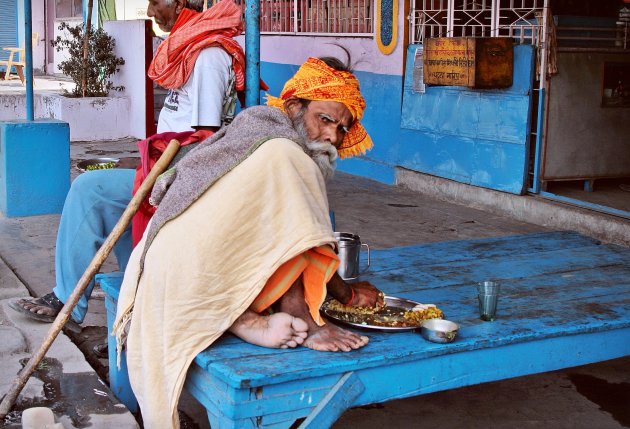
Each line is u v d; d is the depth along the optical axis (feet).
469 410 12.17
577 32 24.04
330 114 9.22
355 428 11.52
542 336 9.69
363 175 30.50
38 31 68.64
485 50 22.97
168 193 9.36
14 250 19.58
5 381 11.68
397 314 10.16
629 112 24.61
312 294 9.00
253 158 8.90
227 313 8.86
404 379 8.95
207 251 8.78
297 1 33.73
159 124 13.37
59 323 10.38
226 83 12.66
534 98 23.41
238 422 8.21
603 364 14.07
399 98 28.35
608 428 11.64
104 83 41.11
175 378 8.79
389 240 21.45
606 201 23.30
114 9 56.54
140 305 9.25
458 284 11.91
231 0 12.96
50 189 23.25
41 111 42.45
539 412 12.13
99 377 12.11
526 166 23.62
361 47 30.04
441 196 26.61
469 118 25.30
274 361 8.48
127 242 12.99
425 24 26.89
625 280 12.25
